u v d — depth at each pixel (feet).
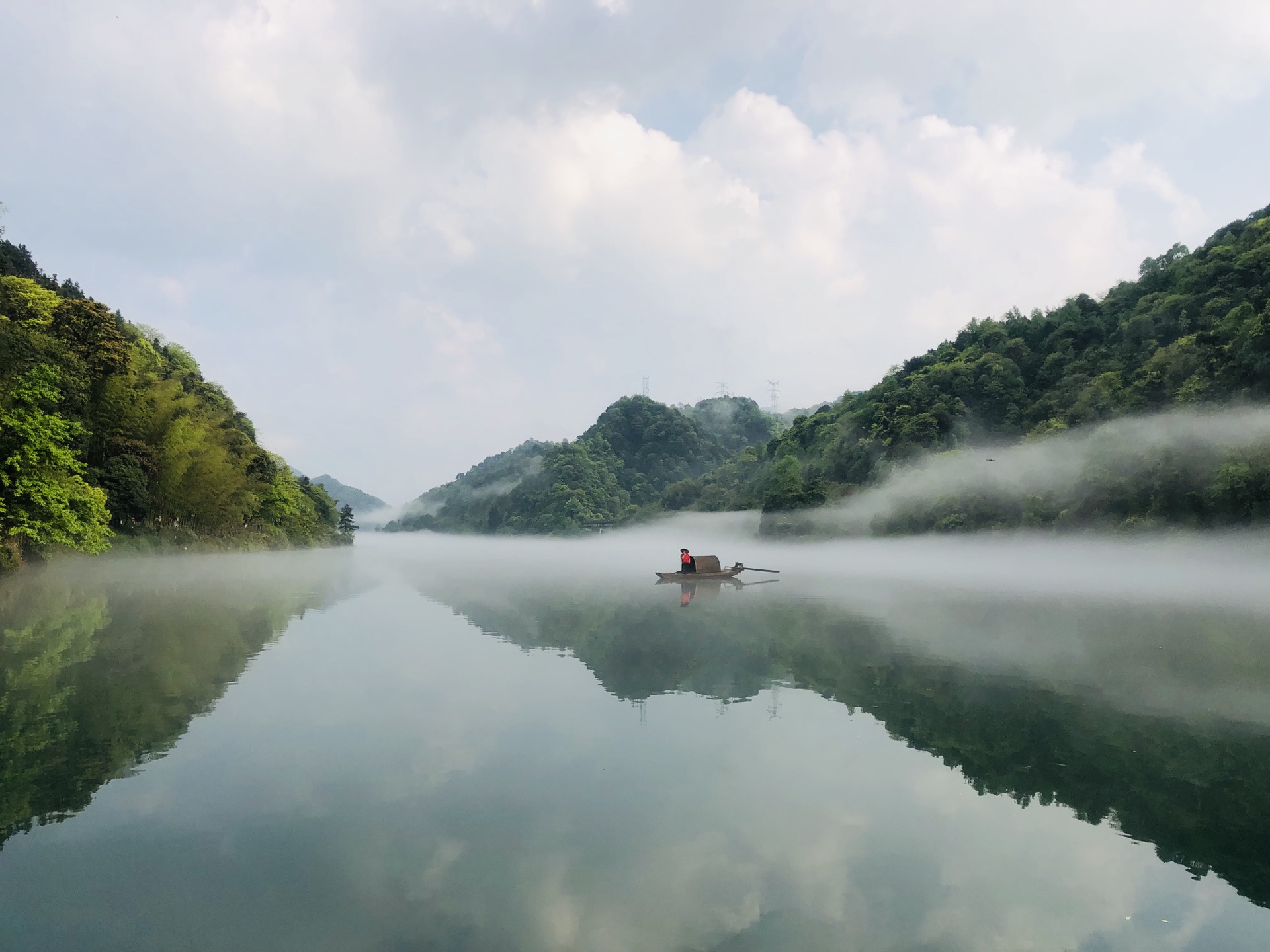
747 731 38.63
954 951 19.44
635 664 56.39
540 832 26.25
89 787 29.96
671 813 28.09
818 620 84.69
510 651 61.77
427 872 23.27
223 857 24.07
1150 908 21.97
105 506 155.12
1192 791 31.12
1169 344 305.12
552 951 19.08
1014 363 373.81
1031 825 27.71
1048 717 41.91
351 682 48.98
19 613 80.48
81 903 21.20
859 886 22.94
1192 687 49.65
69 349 149.59
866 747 36.27
